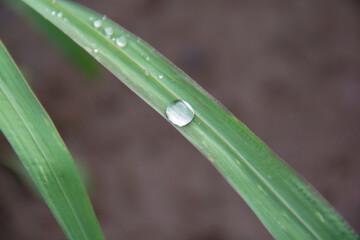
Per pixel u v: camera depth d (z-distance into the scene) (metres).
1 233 0.29
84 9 0.17
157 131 0.33
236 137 0.17
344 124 0.33
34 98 0.16
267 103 0.34
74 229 0.16
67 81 0.33
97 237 0.16
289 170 0.16
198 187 0.32
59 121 0.33
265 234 0.31
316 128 0.33
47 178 0.16
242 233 0.31
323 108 0.34
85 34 0.17
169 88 0.17
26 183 0.23
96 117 0.33
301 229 0.16
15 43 0.33
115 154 0.33
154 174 0.32
